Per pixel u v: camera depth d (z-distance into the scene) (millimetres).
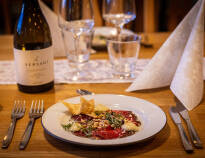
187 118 718
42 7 1247
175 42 924
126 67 1088
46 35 958
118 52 1062
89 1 992
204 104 827
